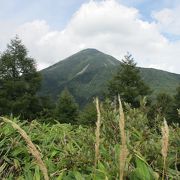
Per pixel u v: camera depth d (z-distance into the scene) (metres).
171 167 3.68
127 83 47.28
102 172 3.22
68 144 4.23
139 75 48.34
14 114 54.94
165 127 2.32
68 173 3.48
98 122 2.42
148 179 3.11
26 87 59.72
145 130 4.02
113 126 4.01
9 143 4.50
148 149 3.64
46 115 52.31
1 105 55.62
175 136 3.96
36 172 3.45
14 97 59.25
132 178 3.18
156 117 4.32
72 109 54.31
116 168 3.28
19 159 4.14
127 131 3.99
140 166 3.17
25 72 63.62
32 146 2.10
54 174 3.51
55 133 4.88
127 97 43.25
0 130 4.75
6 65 62.59
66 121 53.22
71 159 3.62
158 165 3.47
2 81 60.72
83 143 4.14
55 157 4.22
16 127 2.10
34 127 5.32
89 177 3.22
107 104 4.23
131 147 3.54
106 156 3.64
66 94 55.47
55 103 60.47
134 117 4.23
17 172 3.97
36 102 57.41
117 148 3.61
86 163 3.59
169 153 3.77
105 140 4.02
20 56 63.84
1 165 4.16
